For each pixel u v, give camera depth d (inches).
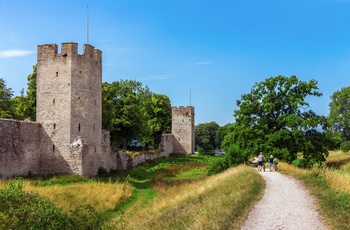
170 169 1871.3
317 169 897.5
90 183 1174.3
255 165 1427.2
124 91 2237.9
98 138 1430.9
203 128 4362.7
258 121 1555.1
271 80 1585.9
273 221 451.2
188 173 1721.2
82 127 1343.5
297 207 529.3
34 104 1729.8
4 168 1109.1
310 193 642.2
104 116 1830.7
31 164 1250.6
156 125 2947.8
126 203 973.8
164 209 692.7
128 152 1983.3
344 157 1915.6
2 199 487.5
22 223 455.5
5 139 1119.6
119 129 2150.6
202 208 535.5
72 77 1327.5
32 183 1078.4
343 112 2726.4
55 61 1337.4
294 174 928.3
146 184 1339.8
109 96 2122.3
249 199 580.7
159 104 2989.7
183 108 3208.7
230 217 460.1
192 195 749.9
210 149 4101.9
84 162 1309.1
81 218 517.7
